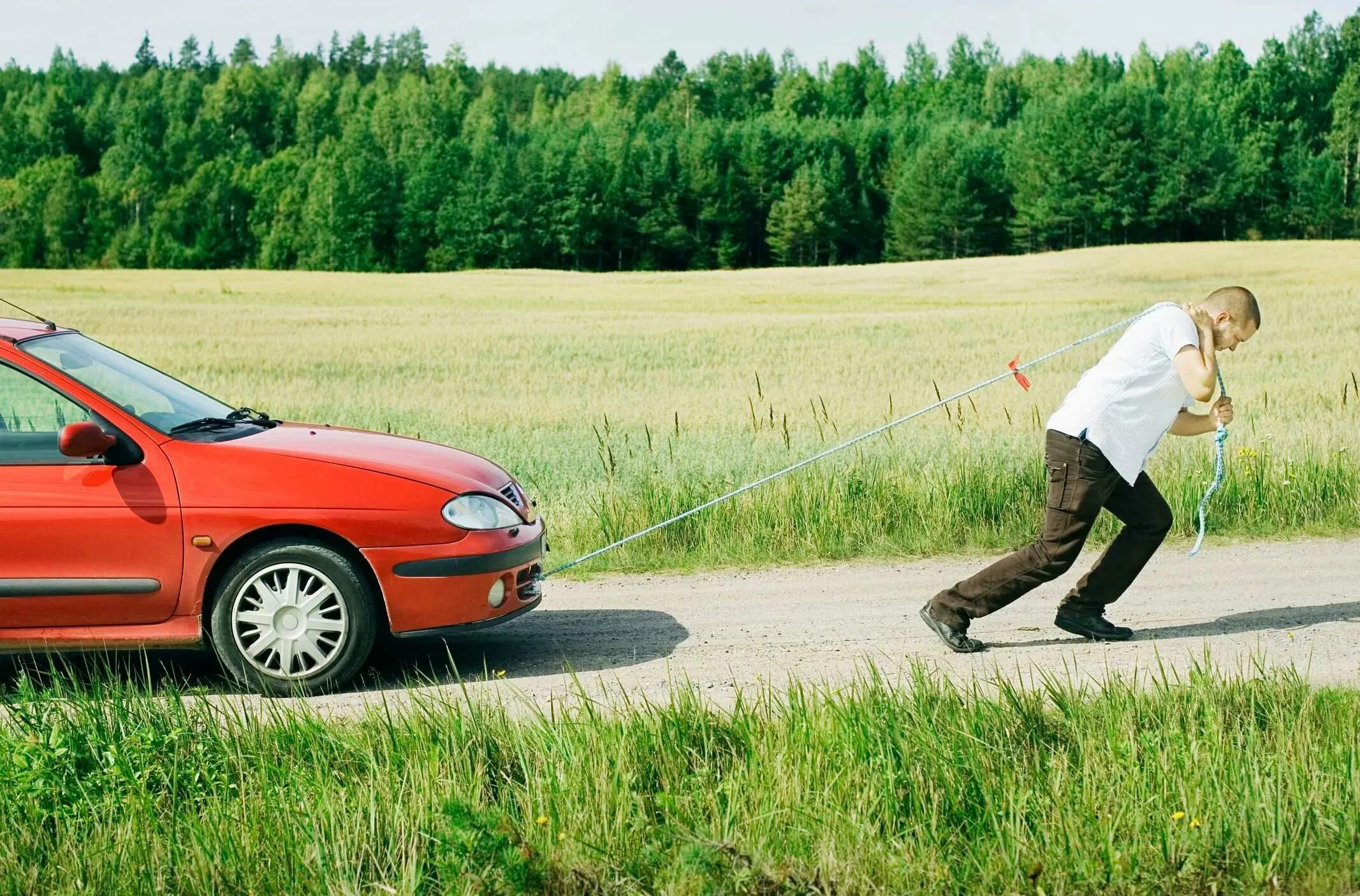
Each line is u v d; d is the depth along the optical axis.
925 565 8.73
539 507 10.17
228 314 48.03
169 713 4.67
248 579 5.71
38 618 5.68
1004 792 3.89
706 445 13.46
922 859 3.54
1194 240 123.81
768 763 4.08
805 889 3.44
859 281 66.88
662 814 3.91
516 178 133.25
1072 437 6.09
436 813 3.80
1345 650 6.08
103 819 3.96
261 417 6.82
